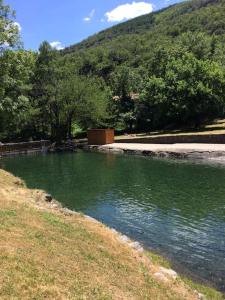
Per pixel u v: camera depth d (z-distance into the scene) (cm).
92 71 11900
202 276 1395
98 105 6412
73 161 4525
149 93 6938
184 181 3114
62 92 6400
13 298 843
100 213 2258
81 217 1739
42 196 2102
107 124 6831
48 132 6850
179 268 1462
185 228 1955
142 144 5588
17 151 5591
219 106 6275
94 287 980
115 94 7731
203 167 3722
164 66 8056
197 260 1544
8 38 3831
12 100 4488
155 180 3195
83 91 6419
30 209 1529
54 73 6562
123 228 1973
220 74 6231
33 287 902
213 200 2494
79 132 7456
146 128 7300
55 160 4669
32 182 3253
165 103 6612
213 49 9781
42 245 1143
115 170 3762
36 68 6425
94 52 13475
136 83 7856
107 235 1473
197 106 6200
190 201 2486
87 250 1216
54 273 994
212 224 2009
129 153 5059
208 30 13888
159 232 1900
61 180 3319
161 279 1195
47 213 1539
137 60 11781
